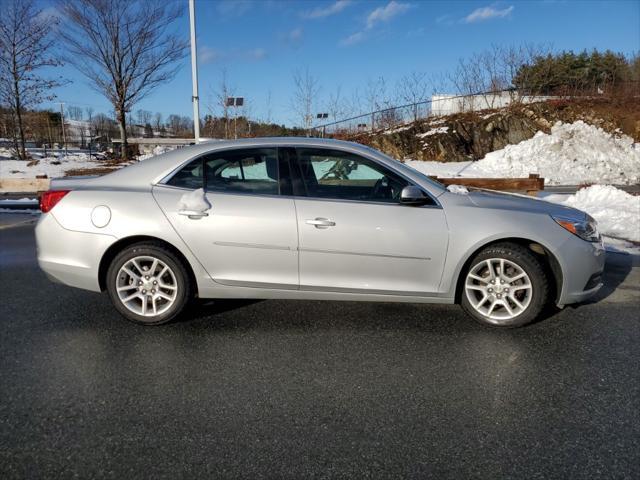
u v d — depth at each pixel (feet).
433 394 9.00
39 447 7.40
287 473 6.82
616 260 19.15
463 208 12.03
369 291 12.11
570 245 11.78
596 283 12.49
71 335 11.86
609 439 7.57
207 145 12.81
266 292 12.31
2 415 8.27
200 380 9.55
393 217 11.90
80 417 8.22
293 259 12.02
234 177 12.44
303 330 12.10
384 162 12.41
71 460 7.11
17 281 16.65
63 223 12.28
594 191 33.01
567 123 70.59
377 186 12.33
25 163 68.69
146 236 12.20
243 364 10.27
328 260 11.96
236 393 9.05
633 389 9.14
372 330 12.09
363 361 10.39
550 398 8.83
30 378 9.62
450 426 7.96
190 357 10.61
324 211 11.94
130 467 6.95
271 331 12.06
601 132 68.74
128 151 78.79
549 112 72.18
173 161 12.70
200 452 7.29
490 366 10.14
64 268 12.36
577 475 6.75
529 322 11.98
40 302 14.37
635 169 64.03
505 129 70.95
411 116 78.48
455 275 11.95
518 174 62.03
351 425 8.00
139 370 9.99
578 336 11.66
